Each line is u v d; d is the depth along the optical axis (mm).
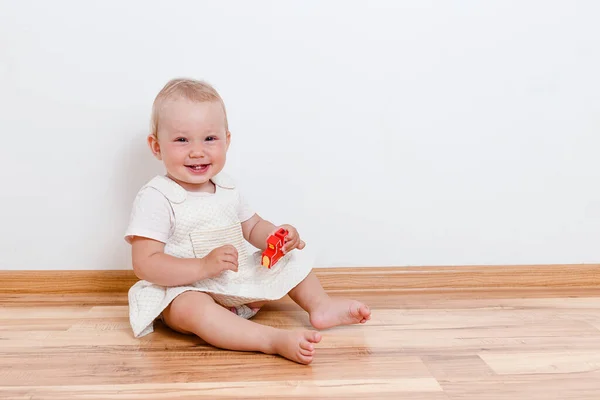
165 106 1229
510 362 1046
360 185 1510
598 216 1577
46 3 1391
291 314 1342
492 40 1483
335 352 1092
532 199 1554
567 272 1578
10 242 1472
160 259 1184
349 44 1456
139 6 1407
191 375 986
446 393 922
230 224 1304
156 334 1197
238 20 1429
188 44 1429
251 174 1485
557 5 1484
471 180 1532
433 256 1551
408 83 1480
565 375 993
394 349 1108
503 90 1505
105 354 1081
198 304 1124
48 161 1449
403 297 1473
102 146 1454
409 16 1459
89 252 1491
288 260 1294
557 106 1522
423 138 1505
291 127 1475
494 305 1403
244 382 958
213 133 1242
